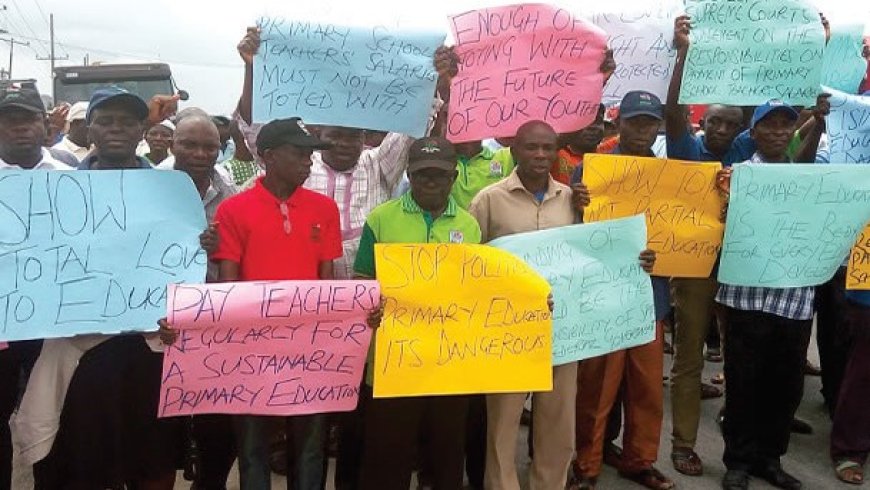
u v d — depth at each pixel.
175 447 3.13
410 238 3.13
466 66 3.38
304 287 2.81
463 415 3.23
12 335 2.66
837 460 4.20
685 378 4.15
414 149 3.07
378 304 2.89
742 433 3.95
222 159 6.29
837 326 4.64
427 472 3.67
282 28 3.17
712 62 3.57
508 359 3.09
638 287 3.40
